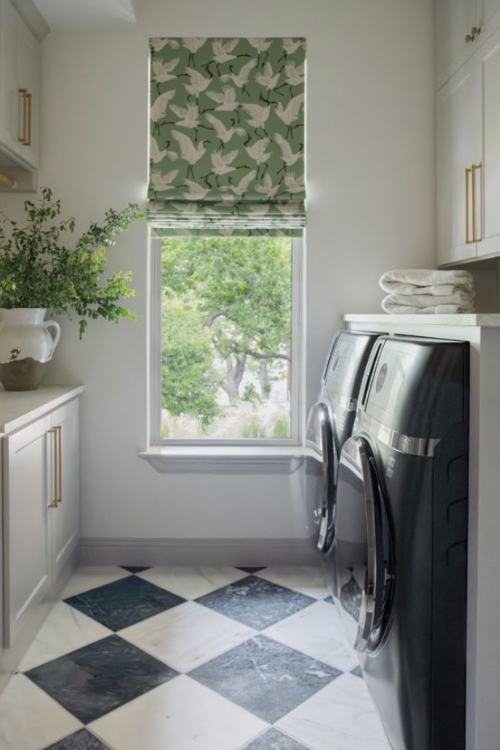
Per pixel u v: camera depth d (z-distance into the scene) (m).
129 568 2.93
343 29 2.88
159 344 3.03
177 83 2.88
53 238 2.81
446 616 1.49
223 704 1.90
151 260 3.02
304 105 2.90
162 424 3.08
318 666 2.11
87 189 2.88
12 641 1.95
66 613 2.46
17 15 2.53
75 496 2.81
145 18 2.86
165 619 2.42
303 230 2.96
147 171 2.89
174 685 2.00
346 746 1.72
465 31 2.47
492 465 1.45
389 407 1.64
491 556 1.46
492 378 1.44
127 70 2.87
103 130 2.87
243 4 2.87
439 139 2.82
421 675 1.50
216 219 2.91
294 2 2.87
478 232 2.37
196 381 3.07
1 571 1.90
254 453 2.92
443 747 1.51
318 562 2.96
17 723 1.80
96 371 2.92
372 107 2.89
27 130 2.66
